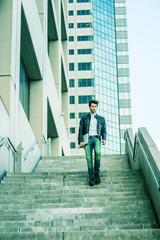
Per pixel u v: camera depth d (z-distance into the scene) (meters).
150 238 5.30
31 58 15.55
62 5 29.23
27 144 13.25
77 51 86.31
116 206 7.06
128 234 5.32
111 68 90.00
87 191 7.85
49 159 14.44
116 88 89.31
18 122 11.46
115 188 8.04
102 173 9.17
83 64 85.50
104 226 6.16
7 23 10.76
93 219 6.45
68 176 8.96
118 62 91.31
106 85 87.69
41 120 16.50
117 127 86.94
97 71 86.88
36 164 13.82
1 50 10.52
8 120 10.05
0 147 9.15
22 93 15.23
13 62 10.75
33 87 16.95
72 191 7.85
